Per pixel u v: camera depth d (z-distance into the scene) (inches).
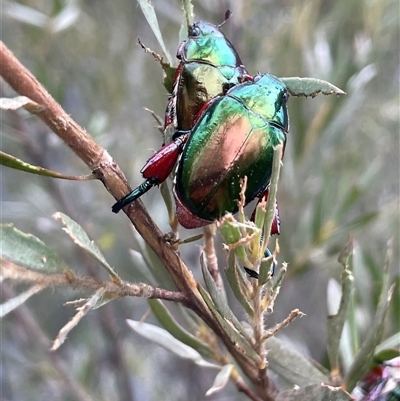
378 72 42.8
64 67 47.4
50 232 40.2
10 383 51.1
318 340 50.4
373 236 42.7
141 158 46.0
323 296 52.8
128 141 46.6
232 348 27.2
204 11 38.0
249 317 26.8
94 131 36.5
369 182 32.6
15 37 40.9
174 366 59.2
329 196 32.2
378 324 27.4
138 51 49.6
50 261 26.4
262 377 27.2
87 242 26.5
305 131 34.8
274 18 44.9
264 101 27.3
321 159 35.3
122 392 44.2
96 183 44.7
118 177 26.9
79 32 47.1
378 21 35.7
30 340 43.9
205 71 27.5
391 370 27.5
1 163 26.5
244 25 38.1
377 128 43.9
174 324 27.8
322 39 36.4
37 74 35.0
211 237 27.3
